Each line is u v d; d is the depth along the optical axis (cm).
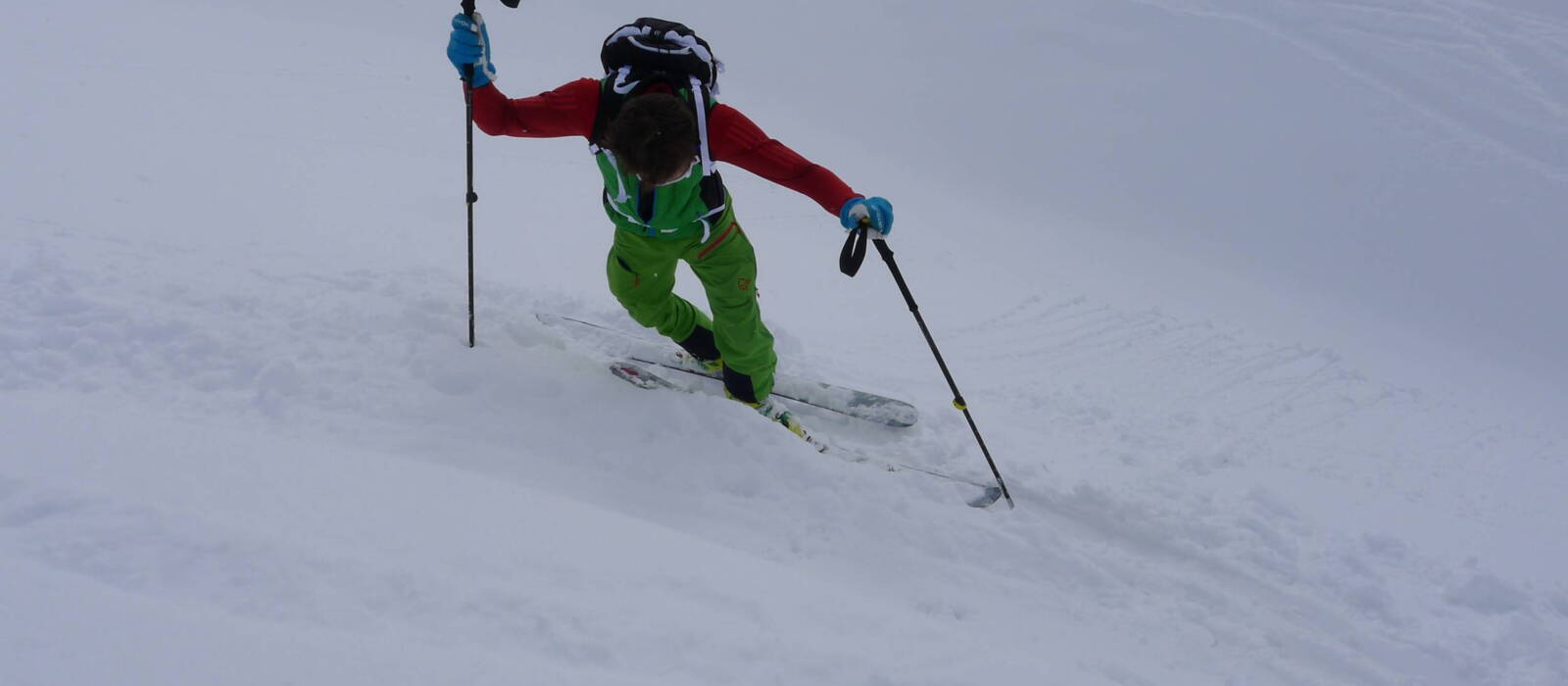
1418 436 531
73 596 175
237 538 203
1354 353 768
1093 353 589
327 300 361
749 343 337
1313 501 408
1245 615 317
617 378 353
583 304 437
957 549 319
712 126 277
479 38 276
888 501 329
